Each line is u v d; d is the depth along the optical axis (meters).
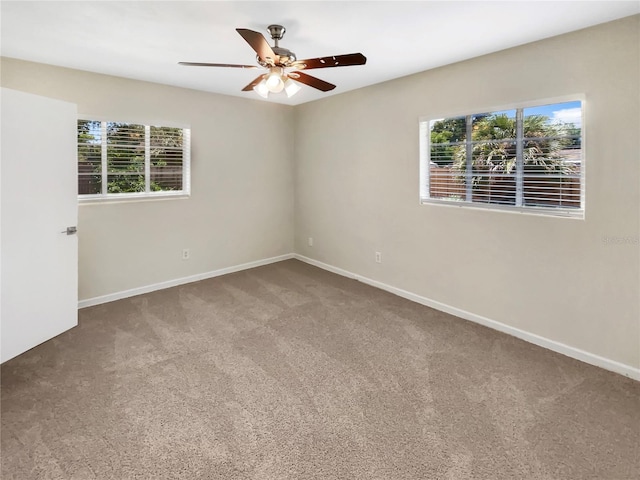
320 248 5.13
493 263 3.17
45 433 1.91
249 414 2.08
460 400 2.21
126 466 1.70
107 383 2.37
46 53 2.98
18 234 2.55
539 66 2.71
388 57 3.08
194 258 4.54
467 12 2.23
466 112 3.21
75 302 3.05
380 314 3.53
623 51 2.32
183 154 4.33
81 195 3.64
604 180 2.47
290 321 3.37
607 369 2.54
